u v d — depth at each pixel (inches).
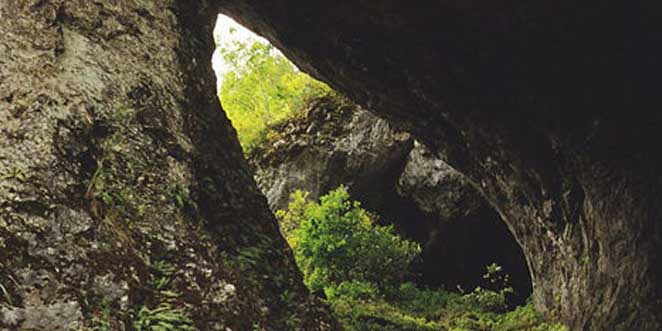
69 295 147.4
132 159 180.2
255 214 220.7
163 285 164.4
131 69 196.4
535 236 485.7
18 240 149.0
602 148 380.8
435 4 343.6
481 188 498.0
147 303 158.7
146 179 179.8
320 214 603.2
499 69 377.1
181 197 185.0
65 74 178.2
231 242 206.7
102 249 157.9
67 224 156.3
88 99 178.9
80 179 165.8
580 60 353.7
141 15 211.5
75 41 187.2
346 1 355.3
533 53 358.6
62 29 186.1
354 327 424.8
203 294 168.4
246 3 370.6
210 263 175.6
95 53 189.6
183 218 181.2
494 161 454.0
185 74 221.9
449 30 358.6
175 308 160.7
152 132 190.4
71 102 174.4
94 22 195.0
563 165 418.0
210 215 205.8
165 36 217.0
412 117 442.6
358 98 439.5
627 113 362.6
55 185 159.6
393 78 402.9
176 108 204.8
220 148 225.8
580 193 423.2
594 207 404.2
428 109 426.9
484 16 344.8
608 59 347.6
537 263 495.5
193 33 243.4
